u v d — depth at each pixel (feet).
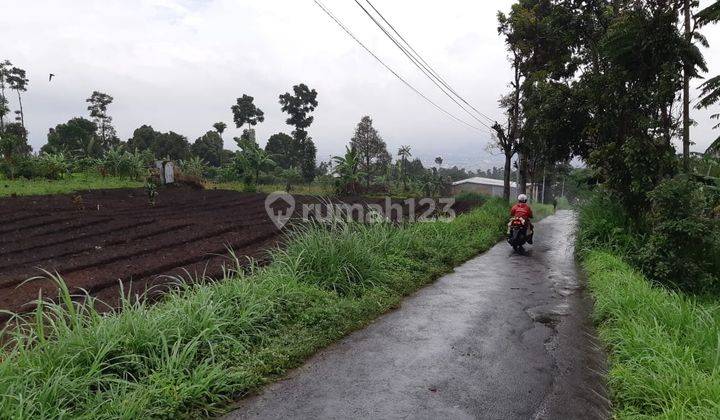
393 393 12.68
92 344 12.19
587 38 51.83
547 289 25.72
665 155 36.19
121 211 49.49
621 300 19.29
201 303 15.34
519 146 68.59
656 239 30.35
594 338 17.75
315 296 19.22
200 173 106.42
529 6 65.98
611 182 38.88
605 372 14.56
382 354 15.51
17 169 77.36
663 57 36.32
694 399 11.21
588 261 31.83
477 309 21.24
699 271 28.50
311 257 22.00
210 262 27.45
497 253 38.09
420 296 23.34
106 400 10.64
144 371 11.84
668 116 40.98
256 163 94.17
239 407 11.75
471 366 14.71
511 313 20.84
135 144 205.57
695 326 16.29
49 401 10.11
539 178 139.85
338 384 13.17
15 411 9.48
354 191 109.50
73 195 61.16
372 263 23.86
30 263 26.09
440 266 29.55
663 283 28.86
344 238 23.82
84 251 29.68
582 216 43.37
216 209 56.65
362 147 162.50
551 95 53.52
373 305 20.12
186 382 11.61
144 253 29.73
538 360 15.39
